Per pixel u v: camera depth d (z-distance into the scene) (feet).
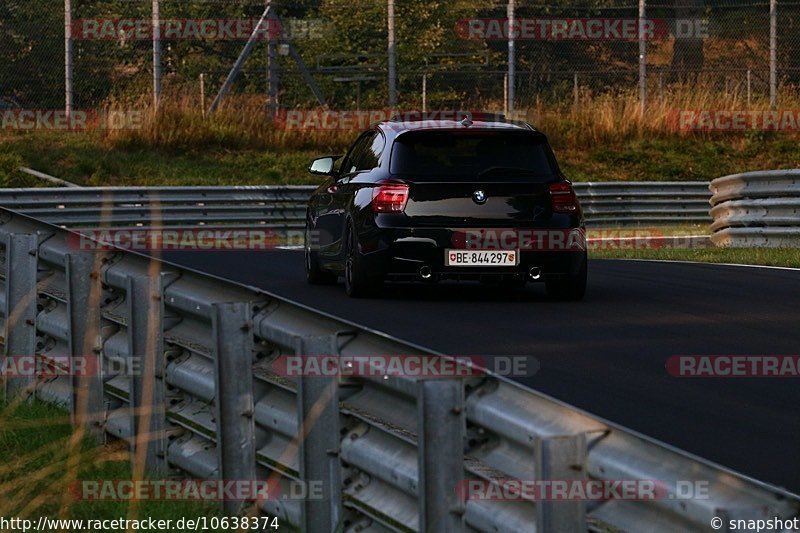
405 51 384.88
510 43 332.60
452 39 385.70
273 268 166.50
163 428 61.98
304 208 264.31
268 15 325.42
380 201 126.11
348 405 48.62
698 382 86.38
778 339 104.58
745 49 381.40
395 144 129.29
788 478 61.67
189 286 60.90
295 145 322.34
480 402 40.37
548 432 36.86
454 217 125.80
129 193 249.34
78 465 59.47
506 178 127.24
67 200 245.86
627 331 107.96
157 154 309.01
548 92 347.77
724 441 69.72
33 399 76.33
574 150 337.31
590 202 277.85
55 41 316.19
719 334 106.93
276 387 52.80
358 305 123.24
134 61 330.54
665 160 336.29
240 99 326.65
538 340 102.37
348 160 143.74
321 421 48.21
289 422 51.24
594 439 35.35
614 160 334.85
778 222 201.16
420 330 106.63
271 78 325.62
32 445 65.92
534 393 38.32
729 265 172.65
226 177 304.30
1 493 54.70
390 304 124.47
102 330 68.90
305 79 331.77
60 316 74.69
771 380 87.30
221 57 349.82
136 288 62.13
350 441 47.70
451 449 41.06
